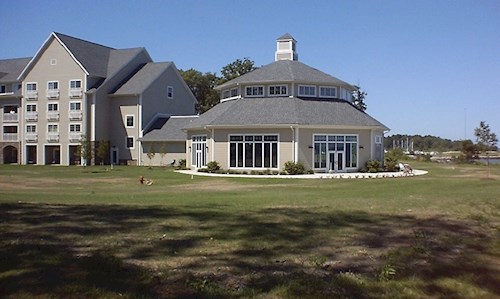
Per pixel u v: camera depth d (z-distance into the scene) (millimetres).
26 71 62406
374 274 7484
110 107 60594
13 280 6465
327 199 17812
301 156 38812
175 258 8008
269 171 38531
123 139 59875
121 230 10125
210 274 7160
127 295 6102
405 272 7617
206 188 25234
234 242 9297
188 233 10023
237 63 86188
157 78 61406
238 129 40000
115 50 66062
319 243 9484
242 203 16234
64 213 12383
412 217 13156
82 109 59062
